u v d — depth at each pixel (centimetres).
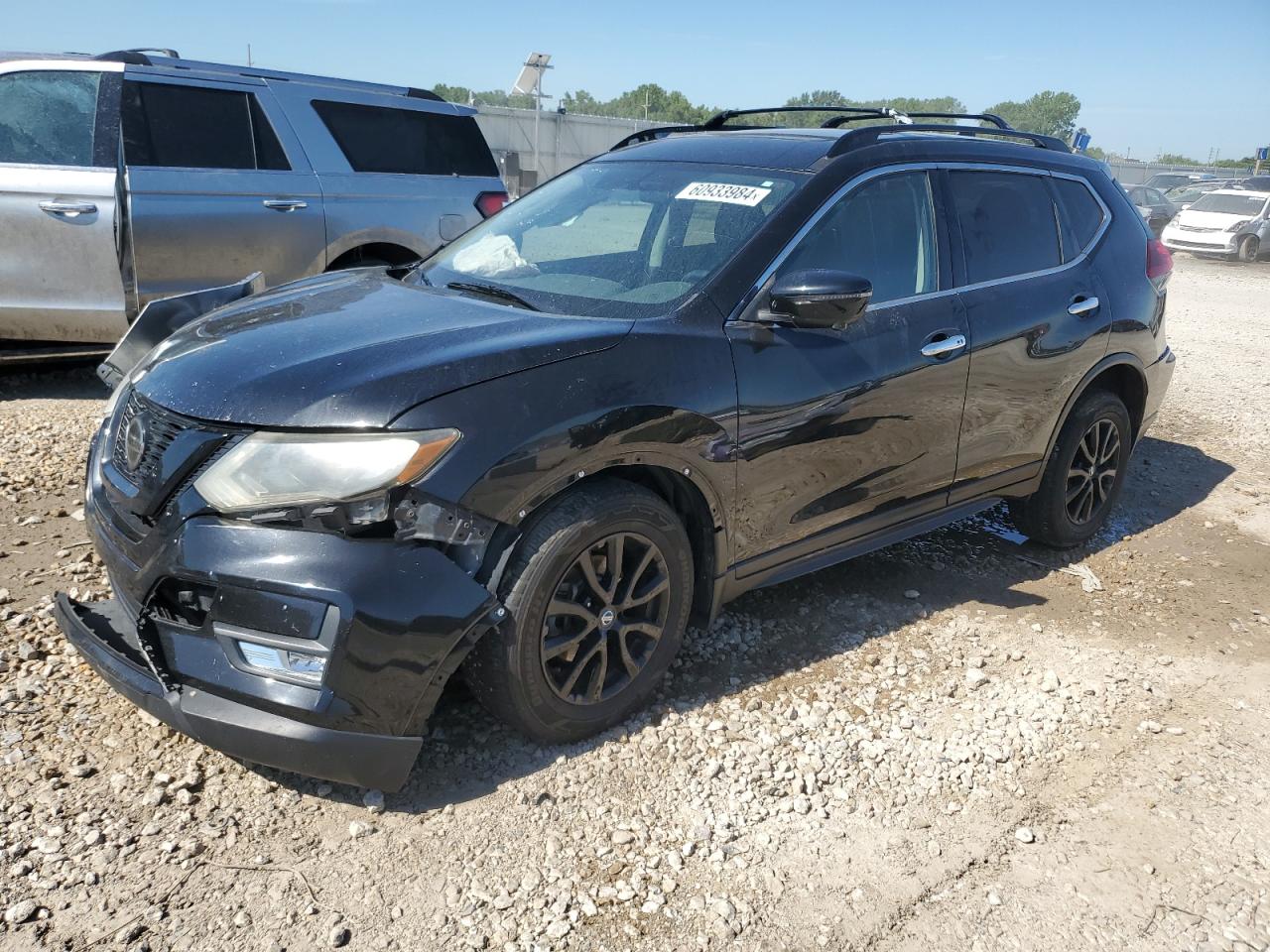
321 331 293
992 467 414
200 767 281
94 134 592
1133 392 483
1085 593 438
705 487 307
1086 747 322
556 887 248
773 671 351
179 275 609
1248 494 582
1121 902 256
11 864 242
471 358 268
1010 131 452
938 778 301
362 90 700
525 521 272
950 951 238
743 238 332
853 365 339
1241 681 371
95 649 276
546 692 284
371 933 231
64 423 571
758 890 252
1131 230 474
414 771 285
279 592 244
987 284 396
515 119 2853
